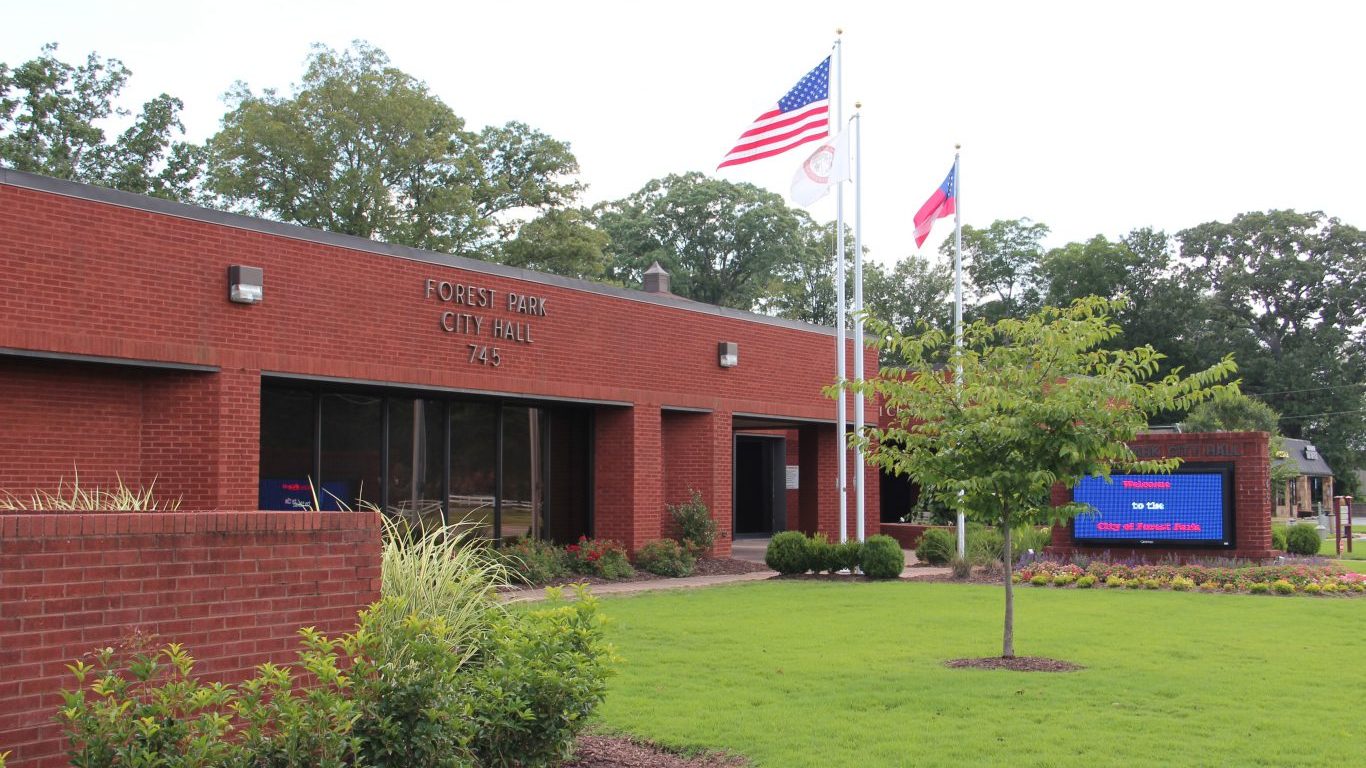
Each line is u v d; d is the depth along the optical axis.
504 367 19.88
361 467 18.83
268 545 7.00
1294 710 9.30
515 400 21.03
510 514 21.52
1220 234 74.19
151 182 41.34
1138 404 11.54
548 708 7.06
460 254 43.56
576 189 48.06
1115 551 24.09
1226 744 8.13
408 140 41.06
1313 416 69.69
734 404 25.05
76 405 14.67
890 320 68.94
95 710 5.50
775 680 10.63
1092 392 11.34
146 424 15.34
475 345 19.34
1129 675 10.87
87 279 14.34
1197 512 23.53
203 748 5.52
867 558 21.48
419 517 19.69
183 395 15.52
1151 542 23.80
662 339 23.33
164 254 15.16
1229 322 71.50
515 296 20.16
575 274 46.78
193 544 6.64
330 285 17.16
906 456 12.40
